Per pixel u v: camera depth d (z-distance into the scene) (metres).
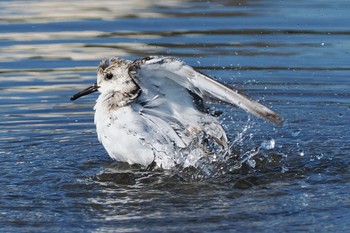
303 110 15.98
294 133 14.54
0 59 19.06
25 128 14.91
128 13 23.22
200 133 12.83
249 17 22.41
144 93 12.68
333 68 18.25
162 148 12.77
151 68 11.97
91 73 18.03
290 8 23.44
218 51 19.31
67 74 18.00
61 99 16.55
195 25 21.73
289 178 12.33
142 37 20.58
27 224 10.61
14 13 23.31
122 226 10.52
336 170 12.62
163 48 19.55
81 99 16.62
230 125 15.11
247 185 12.05
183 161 12.82
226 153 12.95
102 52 19.39
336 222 10.51
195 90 12.21
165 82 12.36
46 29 21.52
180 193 11.76
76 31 21.31
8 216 10.85
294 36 20.61
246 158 13.12
